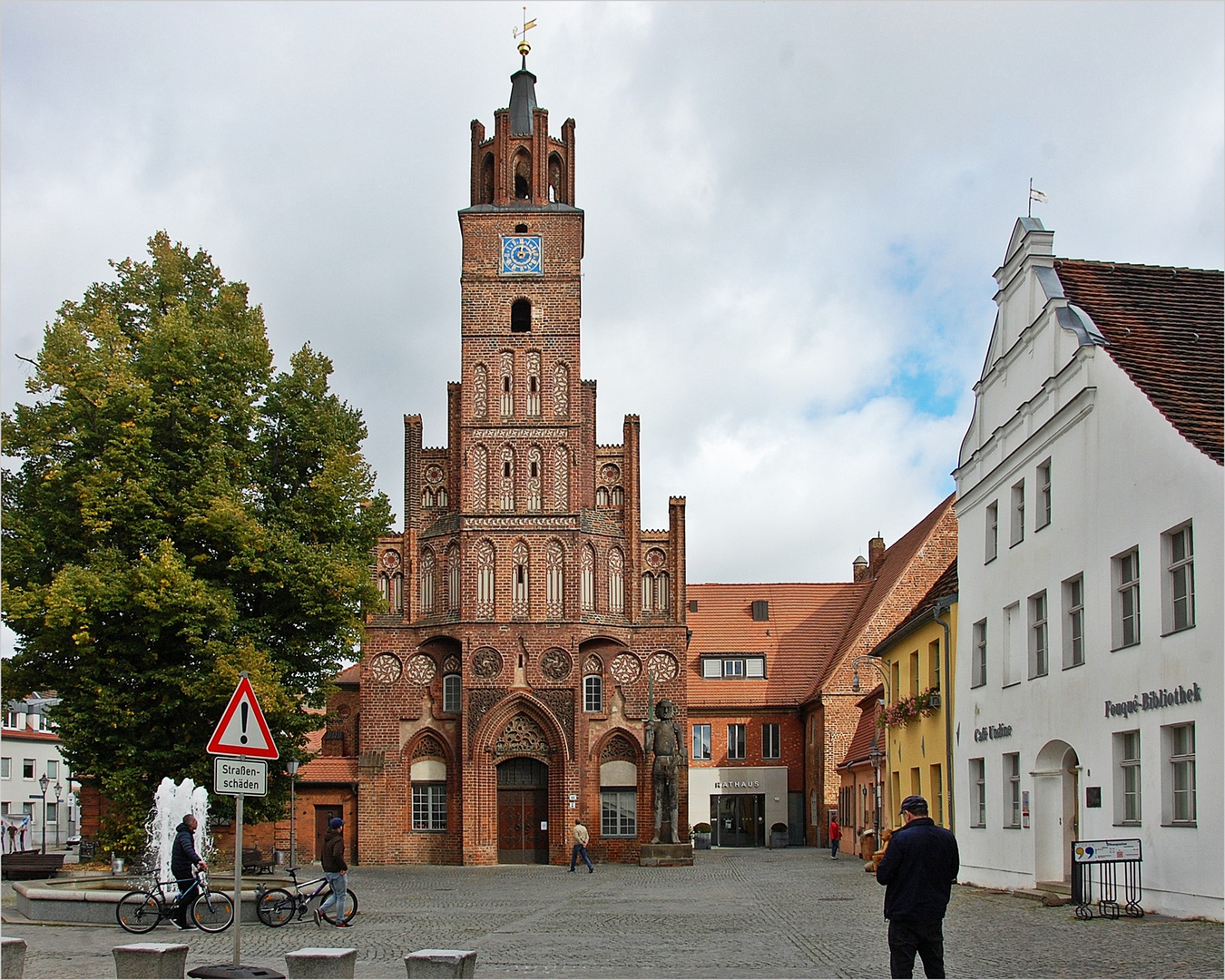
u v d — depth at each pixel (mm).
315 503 38562
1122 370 24812
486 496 59688
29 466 35406
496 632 58375
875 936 21891
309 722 37594
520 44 65750
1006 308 32375
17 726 90375
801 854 61938
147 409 34750
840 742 66375
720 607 80062
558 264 61625
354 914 25578
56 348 34875
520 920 26297
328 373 40406
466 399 60438
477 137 64438
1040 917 23453
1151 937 19594
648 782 58406
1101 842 23703
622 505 60781
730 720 74438
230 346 36781
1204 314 28703
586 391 61844
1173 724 22484
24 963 16938
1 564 33938
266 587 35781
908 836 13430
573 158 63688
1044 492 29422
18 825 80188
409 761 58594
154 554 34062
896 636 44500
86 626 32781
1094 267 30438
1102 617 25594
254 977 15227
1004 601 31672
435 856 57656
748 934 22703
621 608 60062
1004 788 31719
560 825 56875
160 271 38625
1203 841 21281
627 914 27750
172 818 34844
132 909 23672
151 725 35281
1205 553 21406
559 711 57781
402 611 59906
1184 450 22172
